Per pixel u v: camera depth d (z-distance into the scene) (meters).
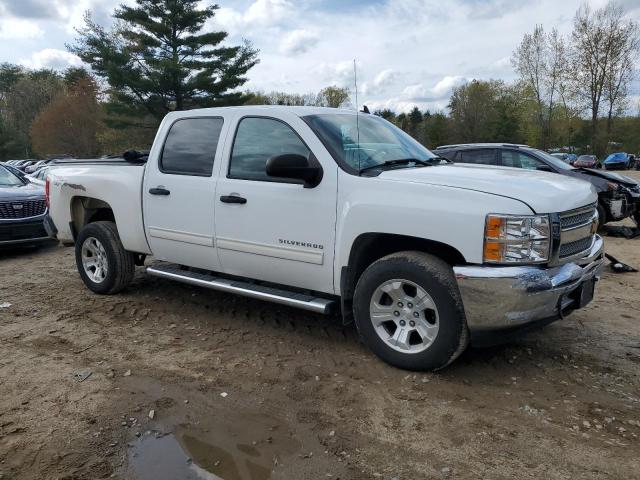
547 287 3.42
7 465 2.90
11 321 5.16
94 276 6.01
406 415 3.37
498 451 2.99
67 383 3.84
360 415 3.38
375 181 3.90
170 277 5.18
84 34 36.56
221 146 4.73
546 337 4.61
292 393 3.67
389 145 4.64
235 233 4.59
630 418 3.31
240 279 4.90
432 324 3.78
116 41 38.53
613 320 5.05
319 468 2.87
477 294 3.46
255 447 3.06
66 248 9.37
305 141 4.25
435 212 3.59
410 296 3.86
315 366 4.08
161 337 4.72
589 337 4.61
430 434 3.16
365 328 4.03
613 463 2.87
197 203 4.82
